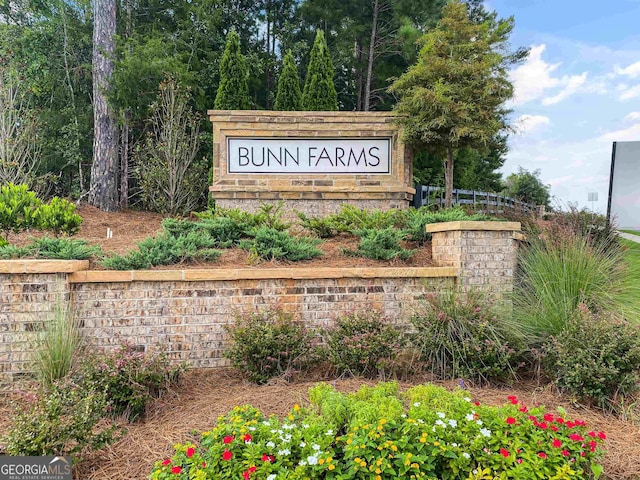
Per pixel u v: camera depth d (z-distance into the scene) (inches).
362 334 166.9
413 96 296.2
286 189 311.9
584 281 192.5
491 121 292.0
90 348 172.7
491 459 91.7
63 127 522.9
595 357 148.5
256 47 698.8
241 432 95.0
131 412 135.3
